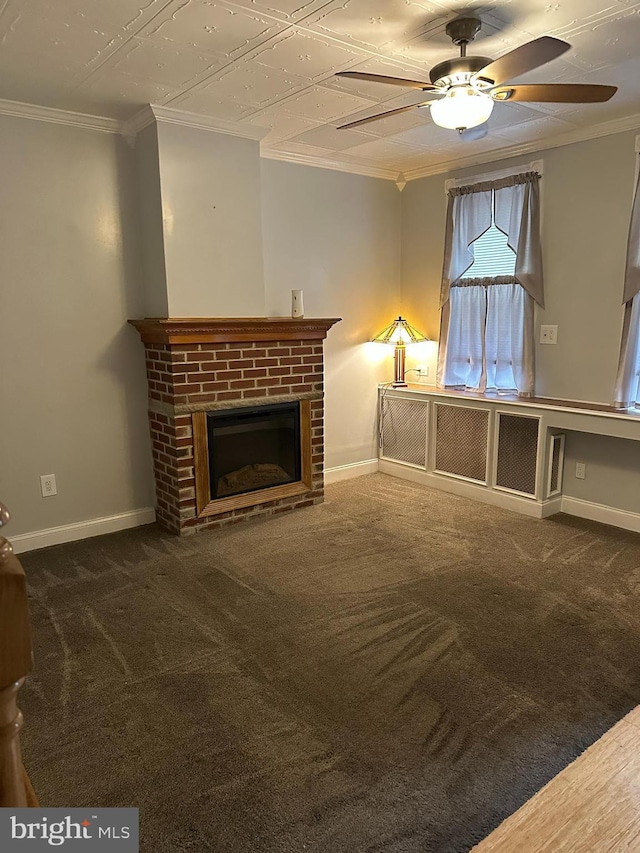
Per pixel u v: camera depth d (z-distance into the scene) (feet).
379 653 8.17
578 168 12.66
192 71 9.14
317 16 7.40
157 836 5.36
